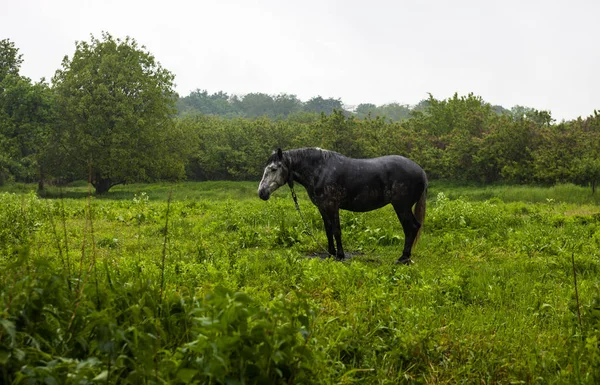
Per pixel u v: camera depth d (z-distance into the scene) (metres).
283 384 3.67
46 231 12.34
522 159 31.48
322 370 4.07
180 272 8.25
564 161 29.30
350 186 10.30
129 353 3.71
